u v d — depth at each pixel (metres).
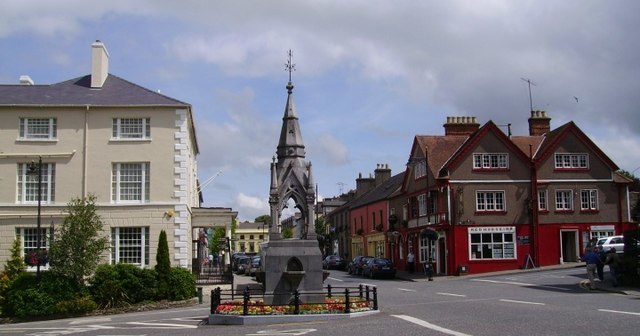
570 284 29.97
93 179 32.66
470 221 45.34
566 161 47.25
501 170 46.31
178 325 19.48
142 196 32.84
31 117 32.94
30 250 31.92
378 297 27.17
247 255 70.25
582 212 46.69
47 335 18.31
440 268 46.47
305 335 15.20
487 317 17.59
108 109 33.12
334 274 55.06
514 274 40.97
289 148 22.08
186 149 33.25
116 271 27.73
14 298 25.64
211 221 38.06
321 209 99.88
